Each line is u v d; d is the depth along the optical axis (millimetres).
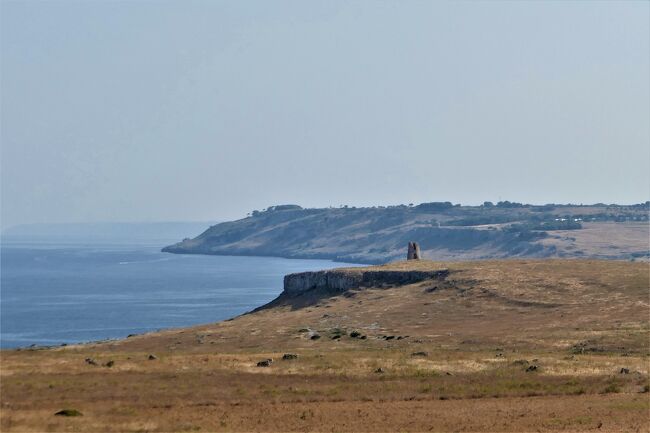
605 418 111875
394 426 106250
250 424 106250
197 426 103812
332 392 129000
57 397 119125
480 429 104938
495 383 136500
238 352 186000
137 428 101750
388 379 139250
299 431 102562
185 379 134375
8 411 109062
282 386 132500
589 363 153500
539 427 106062
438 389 132250
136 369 140875
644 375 143000
